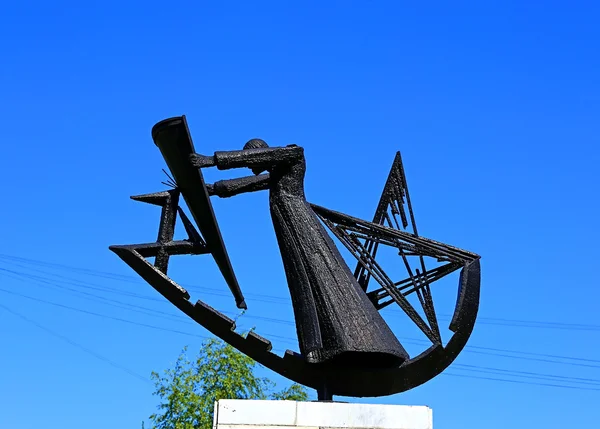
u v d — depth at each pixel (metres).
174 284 12.36
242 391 27.61
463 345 12.48
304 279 12.23
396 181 13.79
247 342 12.33
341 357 12.00
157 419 26.86
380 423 11.28
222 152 12.12
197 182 12.00
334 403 11.34
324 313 12.00
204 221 12.31
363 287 13.49
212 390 27.08
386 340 11.94
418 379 12.38
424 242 13.01
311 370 12.27
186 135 11.67
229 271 12.62
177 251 12.55
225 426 11.21
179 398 26.67
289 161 12.58
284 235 12.49
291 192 12.65
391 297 13.02
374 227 13.04
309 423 11.24
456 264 12.95
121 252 12.35
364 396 12.32
